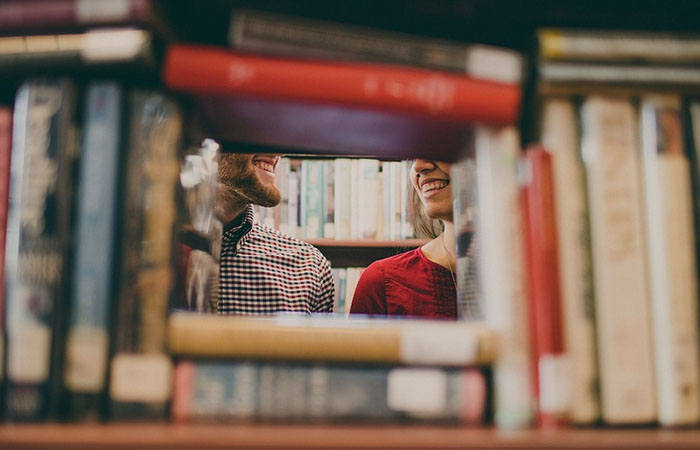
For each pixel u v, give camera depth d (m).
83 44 0.42
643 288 0.43
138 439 0.36
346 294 1.87
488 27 0.50
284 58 0.43
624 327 0.43
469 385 0.42
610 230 0.44
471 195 0.55
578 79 0.44
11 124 0.45
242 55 0.43
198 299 0.58
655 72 0.44
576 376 0.42
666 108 0.45
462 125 0.47
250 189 1.21
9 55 0.42
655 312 0.43
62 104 0.42
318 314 1.37
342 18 0.48
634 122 0.45
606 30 0.51
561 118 0.45
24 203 0.41
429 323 0.45
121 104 0.42
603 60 0.44
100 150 0.42
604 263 0.43
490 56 0.45
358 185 1.86
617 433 0.40
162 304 0.42
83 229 0.41
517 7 0.47
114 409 0.40
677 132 0.45
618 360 0.42
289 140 0.58
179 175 0.45
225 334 0.42
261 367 0.42
